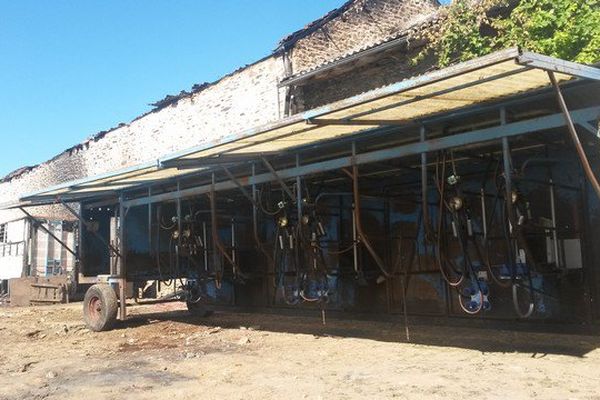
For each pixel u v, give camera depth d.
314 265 9.34
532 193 8.04
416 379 5.86
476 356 6.86
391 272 9.88
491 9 10.85
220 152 8.05
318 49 15.95
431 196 9.28
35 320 13.42
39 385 6.34
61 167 25.08
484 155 7.81
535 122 5.90
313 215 9.03
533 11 9.82
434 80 5.07
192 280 12.41
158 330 10.53
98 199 12.78
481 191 7.95
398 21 17.75
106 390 5.97
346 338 8.70
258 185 9.79
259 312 12.41
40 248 23.98
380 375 6.13
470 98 6.20
